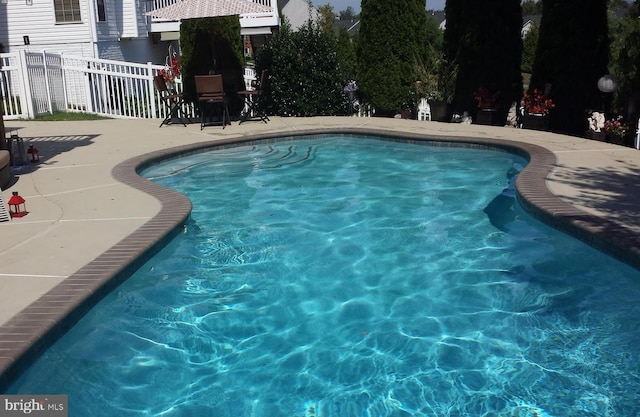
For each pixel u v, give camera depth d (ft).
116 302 14.26
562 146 30.40
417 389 11.29
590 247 16.70
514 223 21.01
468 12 42.91
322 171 29.78
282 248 18.97
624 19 44.24
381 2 45.47
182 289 15.75
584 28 37.32
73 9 64.03
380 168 30.19
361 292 15.80
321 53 46.68
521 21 43.50
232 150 34.88
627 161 26.22
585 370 11.74
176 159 32.01
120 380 11.46
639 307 14.29
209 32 45.47
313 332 13.62
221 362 12.28
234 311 14.62
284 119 44.62
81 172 25.90
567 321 13.82
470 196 24.79
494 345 12.87
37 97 47.09
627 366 11.82
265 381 11.64
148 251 15.85
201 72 45.83
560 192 20.98
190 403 10.87
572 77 37.96
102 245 15.94
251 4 39.22
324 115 47.21
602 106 37.99
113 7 69.05
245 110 47.91
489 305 14.84
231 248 18.92
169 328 13.60
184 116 46.42
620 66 35.45
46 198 21.38
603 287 15.49
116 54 70.49
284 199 24.76
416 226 21.04
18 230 17.48
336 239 19.83
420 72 45.60
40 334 11.00
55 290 12.97
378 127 39.14
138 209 19.61
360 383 11.57
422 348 12.82
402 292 15.74
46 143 34.63
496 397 10.94
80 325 12.60
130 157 29.73
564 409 10.50
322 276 16.81
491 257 17.94
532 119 38.01
